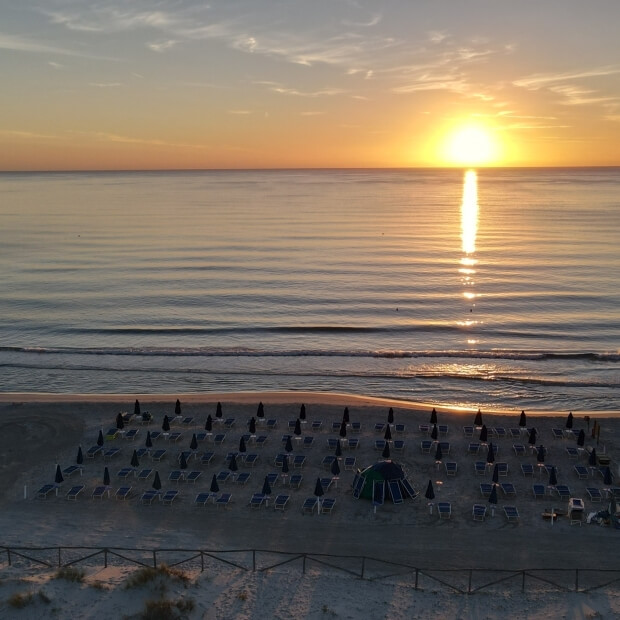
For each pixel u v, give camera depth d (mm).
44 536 24812
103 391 45062
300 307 68250
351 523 25672
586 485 28750
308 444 32719
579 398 43344
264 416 36719
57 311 67125
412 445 32969
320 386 45812
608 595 21094
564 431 33844
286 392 42406
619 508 26094
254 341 56656
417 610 20203
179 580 21281
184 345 55531
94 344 55969
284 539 24609
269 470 30281
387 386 45750
